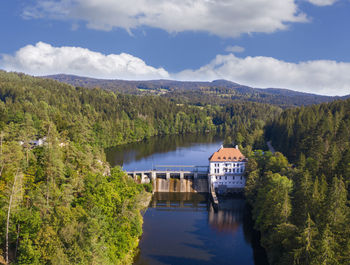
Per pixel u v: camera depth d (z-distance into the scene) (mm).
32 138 99812
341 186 69625
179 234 95750
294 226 65062
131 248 80188
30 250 46625
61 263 44594
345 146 109188
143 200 121875
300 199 74375
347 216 62094
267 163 120312
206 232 97688
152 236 94000
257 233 97062
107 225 63938
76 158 88875
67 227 49969
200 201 131000
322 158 102312
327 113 162250
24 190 65562
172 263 77750
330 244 53562
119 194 81312
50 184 68062
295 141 143875
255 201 111500
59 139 98625
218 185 139375
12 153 70938
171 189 144500
